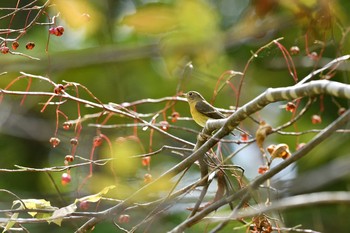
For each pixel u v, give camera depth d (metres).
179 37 13.90
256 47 15.15
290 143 15.53
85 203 8.52
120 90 15.70
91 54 15.51
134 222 12.68
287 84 15.82
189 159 8.11
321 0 10.28
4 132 16.25
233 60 15.47
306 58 14.55
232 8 16.61
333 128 6.84
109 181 11.59
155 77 16.34
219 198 8.44
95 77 16.33
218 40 13.96
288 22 13.19
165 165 14.65
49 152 16.41
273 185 13.02
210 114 9.44
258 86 15.79
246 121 14.37
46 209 8.04
